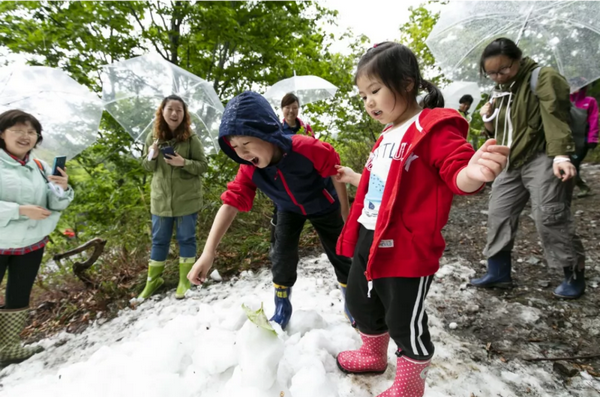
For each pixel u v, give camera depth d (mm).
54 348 2248
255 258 3357
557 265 2174
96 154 5406
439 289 2547
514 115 2189
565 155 1957
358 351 1613
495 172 827
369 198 1329
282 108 3352
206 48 5527
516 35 2229
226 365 1408
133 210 4145
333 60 6918
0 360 2086
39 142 2143
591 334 1917
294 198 1679
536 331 1986
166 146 2682
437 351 1808
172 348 1513
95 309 2697
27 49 4707
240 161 1541
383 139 1325
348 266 1905
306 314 2010
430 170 1145
